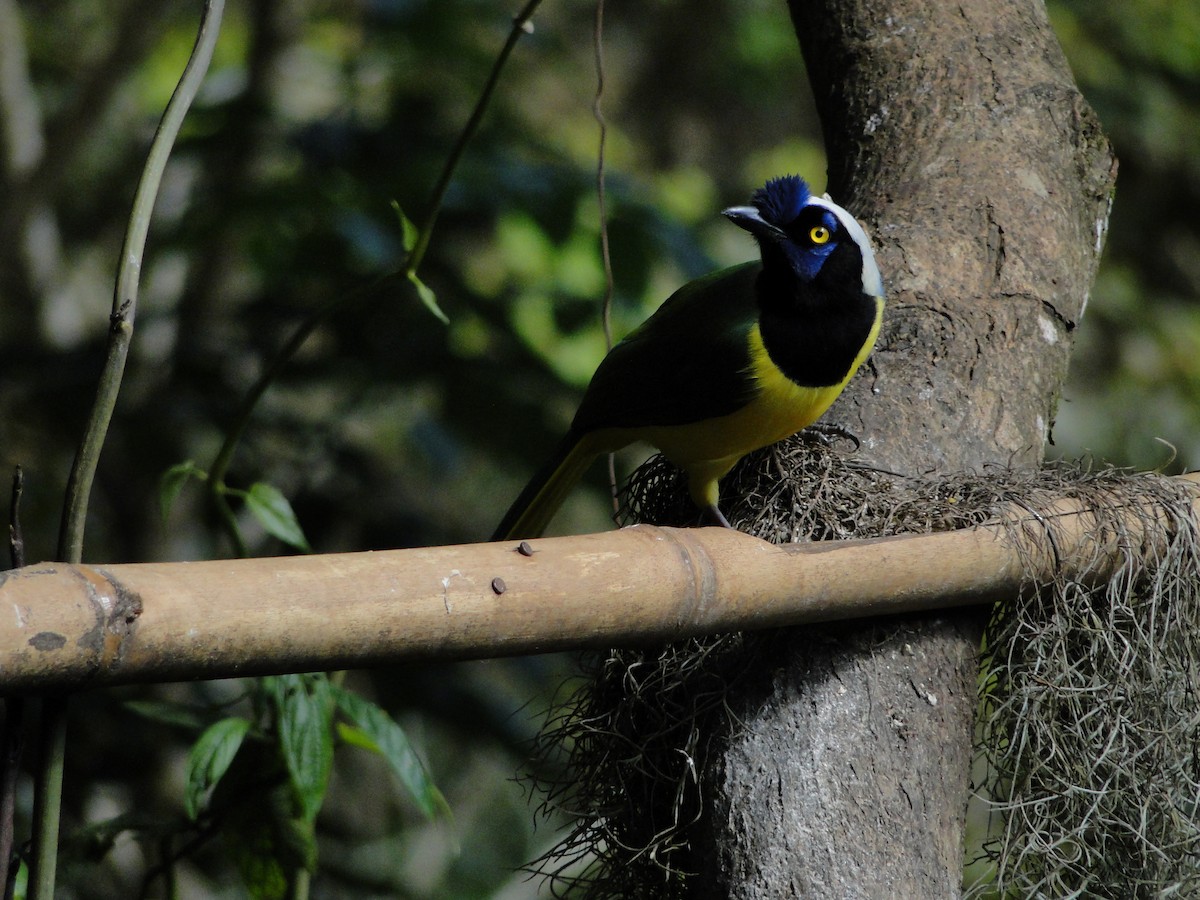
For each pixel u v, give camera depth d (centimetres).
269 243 1147
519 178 1132
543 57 1947
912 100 745
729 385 617
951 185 706
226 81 1520
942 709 552
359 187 1127
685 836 531
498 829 1369
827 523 580
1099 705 594
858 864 500
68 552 407
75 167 1708
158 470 1067
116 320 413
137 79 1755
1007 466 617
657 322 694
